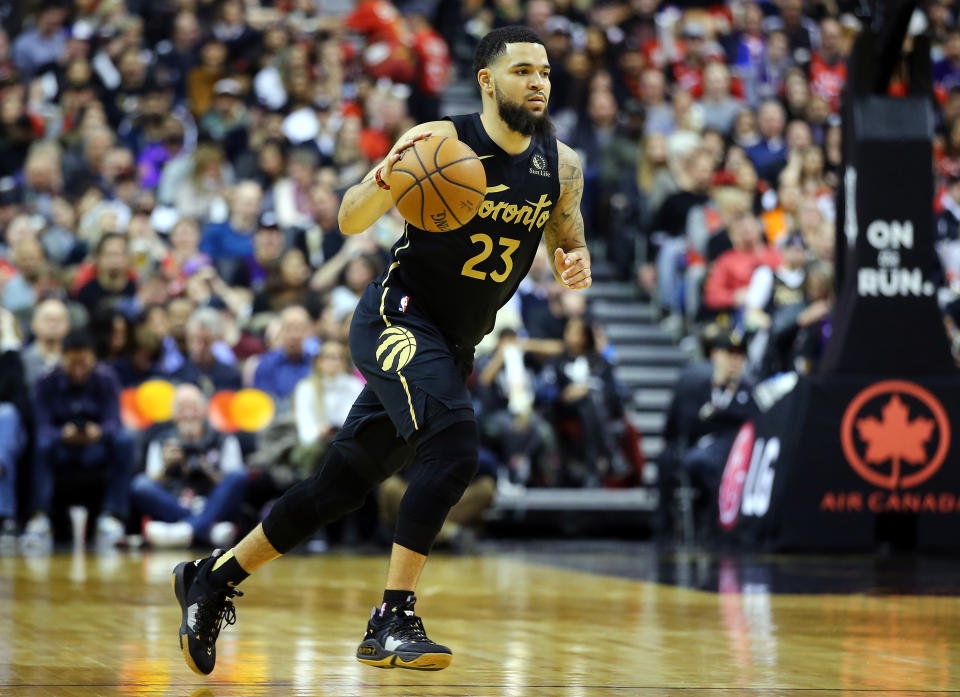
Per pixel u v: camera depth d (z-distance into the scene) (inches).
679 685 354.3
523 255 380.5
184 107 1601.9
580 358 1181.7
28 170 1353.3
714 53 1685.5
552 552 969.5
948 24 1765.5
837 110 1689.2
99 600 583.8
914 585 674.8
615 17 1775.3
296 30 1699.1
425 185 346.6
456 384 359.6
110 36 1641.2
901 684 357.1
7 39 1688.0
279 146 1432.1
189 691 338.6
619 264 1489.9
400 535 353.7
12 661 392.5
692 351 1310.3
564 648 434.3
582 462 1173.7
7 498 991.0
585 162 1529.3
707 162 1422.2
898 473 879.1
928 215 882.8
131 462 1005.8
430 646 345.7
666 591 649.0
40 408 1010.7
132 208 1357.0
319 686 349.7
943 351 885.2
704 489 1053.8
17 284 1187.9
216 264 1306.6
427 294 373.4
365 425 368.5
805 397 882.8
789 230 1366.9
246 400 1061.1
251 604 577.9
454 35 1790.1
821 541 879.1
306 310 1190.9
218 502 991.6
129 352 1112.8
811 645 442.9
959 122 1541.6
